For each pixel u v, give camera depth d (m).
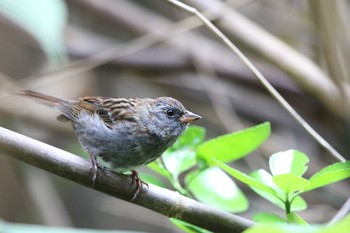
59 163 5.68
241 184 11.80
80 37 13.04
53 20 3.92
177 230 12.63
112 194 5.95
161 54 12.93
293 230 2.96
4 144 5.43
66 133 12.58
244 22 11.12
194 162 6.24
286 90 12.35
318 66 11.66
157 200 5.77
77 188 13.90
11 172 12.47
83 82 13.28
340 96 9.06
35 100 8.20
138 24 12.99
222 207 6.20
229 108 12.49
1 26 11.69
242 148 6.10
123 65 12.89
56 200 12.63
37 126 12.43
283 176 4.88
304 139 12.58
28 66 12.71
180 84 13.26
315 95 11.03
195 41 12.90
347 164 5.14
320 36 8.27
